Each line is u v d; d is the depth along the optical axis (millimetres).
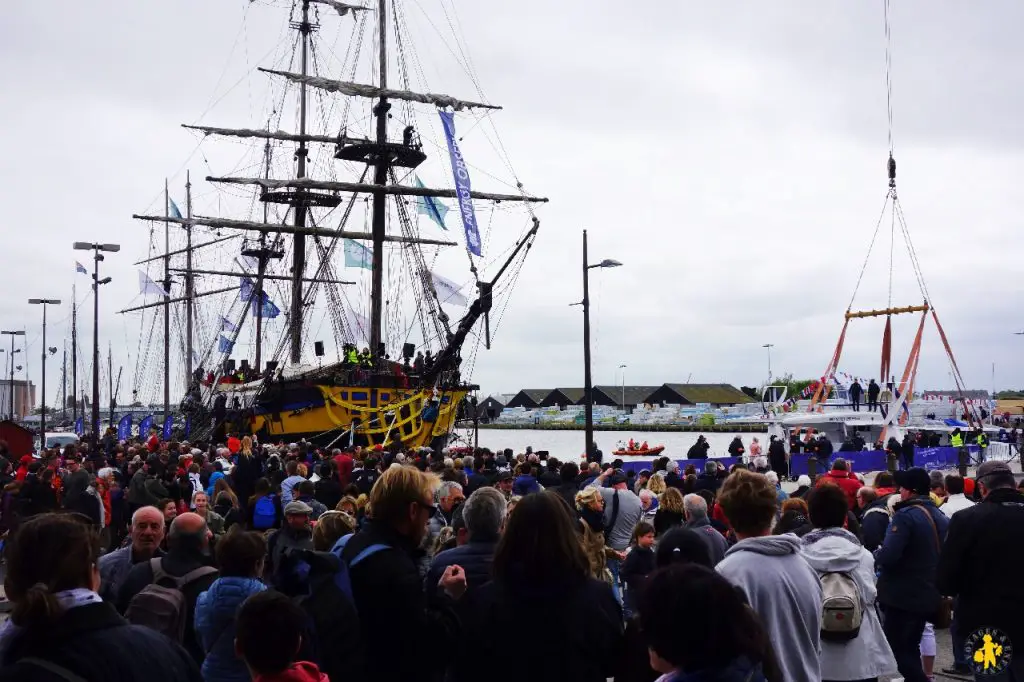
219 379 68500
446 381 50594
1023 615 7789
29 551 4566
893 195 34562
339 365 50719
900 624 9953
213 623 7082
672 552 6945
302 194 65312
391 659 6211
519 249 47000
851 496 16766
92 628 4488
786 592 6508
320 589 6324
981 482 8320
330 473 19547
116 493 21859
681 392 161625
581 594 5586
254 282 80562
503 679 5527
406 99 56875
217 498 18156
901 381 52062
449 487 13102
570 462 17844
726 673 4426
